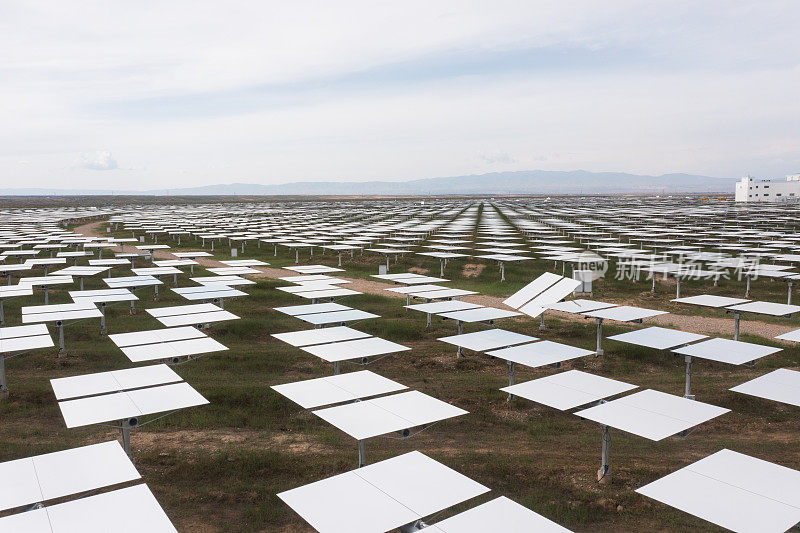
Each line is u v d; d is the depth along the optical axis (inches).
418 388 794.2
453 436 641.6
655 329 764.6
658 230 2807.6
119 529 297.9
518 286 1646.2
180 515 475.5
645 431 427.8
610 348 968.3
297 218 4347.9
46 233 2628.0
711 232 2623.0
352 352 669.9
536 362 644.7
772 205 5910.4
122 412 465.4
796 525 316.2
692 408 470.6
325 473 547.5
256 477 543.5
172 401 490.9
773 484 346.3
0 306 1047.6
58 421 676.1
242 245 2610.7
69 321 1133.1
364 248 2400.3
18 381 797.2
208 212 5472.4
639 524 463.5
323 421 685.9
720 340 705.0
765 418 692.7
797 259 1596.9
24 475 354.6
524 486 526.3
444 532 298.7
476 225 3540.8
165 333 749.9
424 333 1091.3
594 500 496.1
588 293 1476.4
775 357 918.4
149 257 2182.6
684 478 353.4
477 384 813.2
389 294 1507.1
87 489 341.4
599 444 617.6
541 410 721.6
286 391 523.8
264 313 1254.3
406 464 373.7
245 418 687.7
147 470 552.4
